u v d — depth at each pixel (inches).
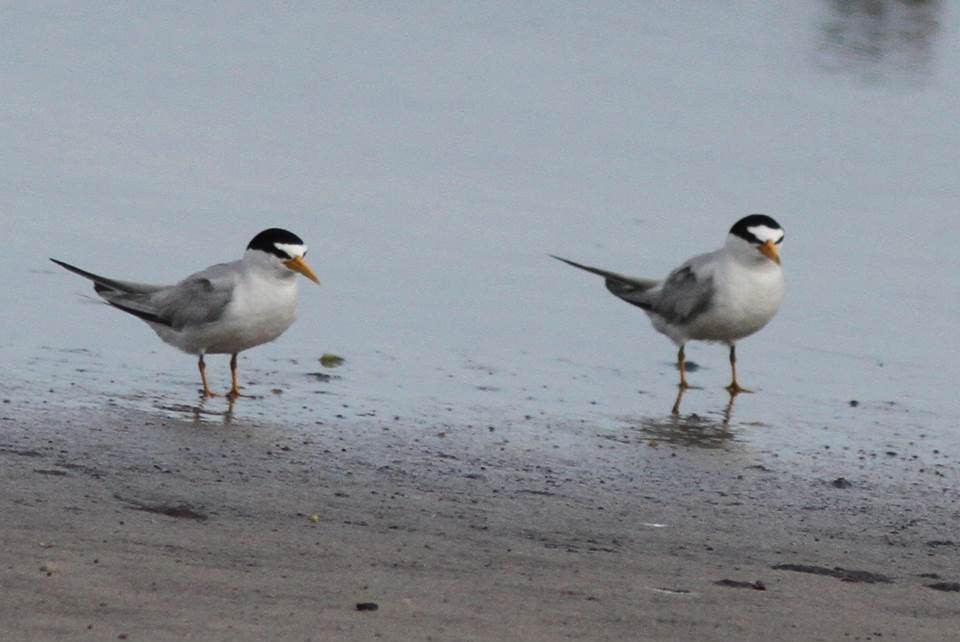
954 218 855.1
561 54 1133.7
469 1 1263.5
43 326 612.7
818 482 494.3
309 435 504.4
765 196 868.6
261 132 916.0
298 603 331.0
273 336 575.5
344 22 1186.6
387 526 409.7
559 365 626.8
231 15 1188.5
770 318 633.0
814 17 1267.2
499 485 464.8
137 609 318.0
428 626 322.7
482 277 723.4
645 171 898.1
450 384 586.2
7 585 325.7
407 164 878.4
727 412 580.4
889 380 633.6
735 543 421.7
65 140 871.7
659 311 641.6
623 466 497.4
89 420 496.1
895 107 1058.1
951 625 354.6
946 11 1300.4
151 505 407.8
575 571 377.7
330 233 762.2
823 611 358.3
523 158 904.3
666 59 1135.6
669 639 328.2
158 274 692.7
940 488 495.5
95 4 1182.3
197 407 530.9
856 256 788.6
